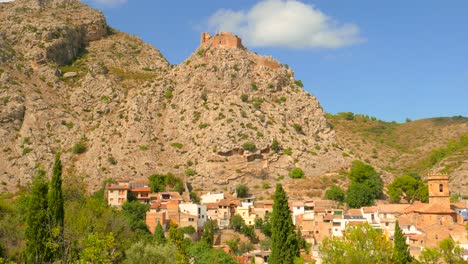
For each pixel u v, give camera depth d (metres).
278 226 120.81
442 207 152.38
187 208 178.38
